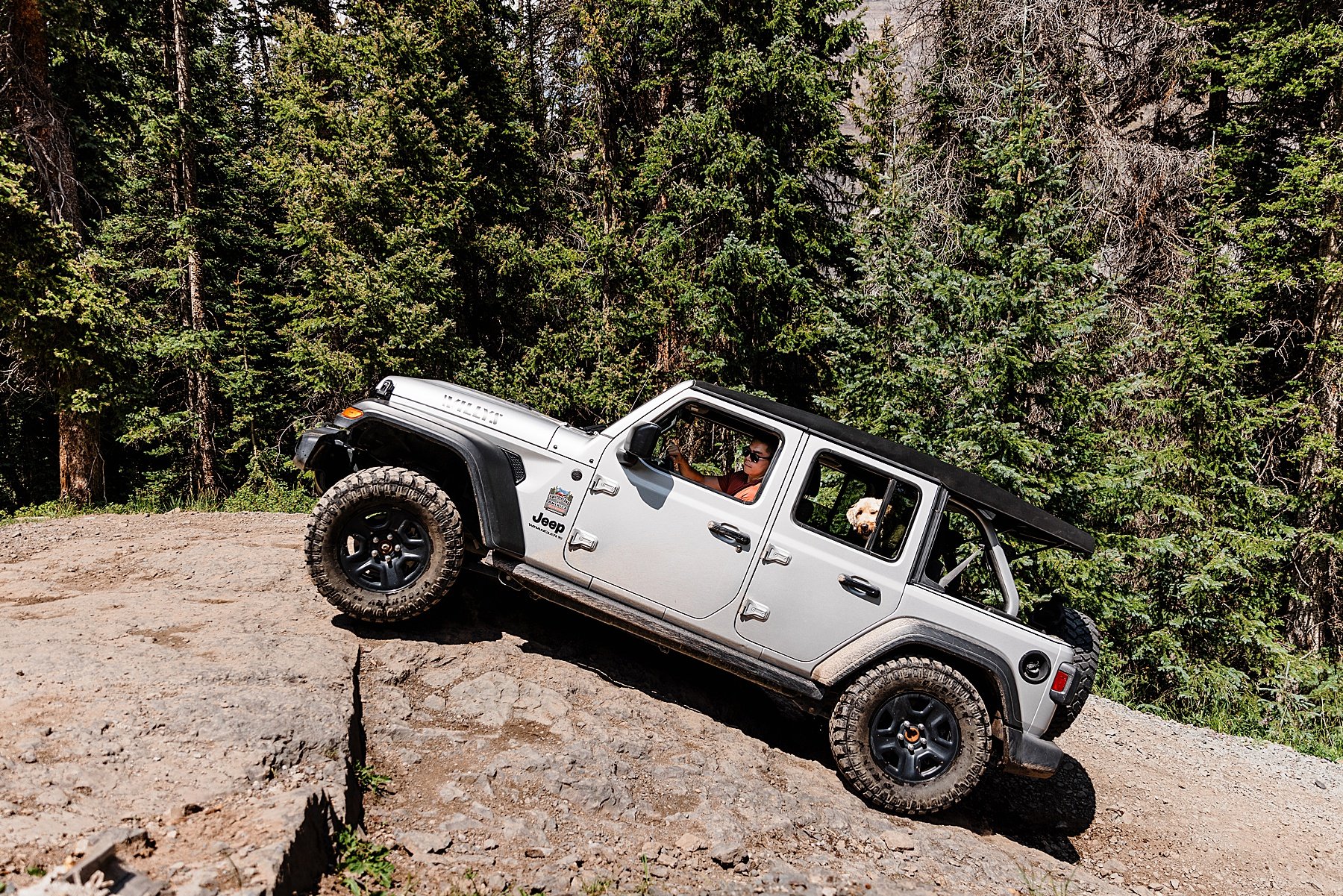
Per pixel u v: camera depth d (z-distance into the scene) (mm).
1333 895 5520
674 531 5172
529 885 3605
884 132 16750
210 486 20359
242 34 27719
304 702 4164
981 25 13633
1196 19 14508
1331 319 14305
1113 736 7586
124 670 4203
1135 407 13094
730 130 15609
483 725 4691
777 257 15047
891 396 11430
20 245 12930
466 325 19406
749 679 5184
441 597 5148
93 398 14086
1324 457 13922
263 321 23172
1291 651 13344
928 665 5008
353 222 17688
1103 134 13562
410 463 5824
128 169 20203
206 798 3355
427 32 17984
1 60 14031
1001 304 10891
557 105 21156
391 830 3766
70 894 2590
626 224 18328
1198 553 12555
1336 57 13195
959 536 5719
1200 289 13430
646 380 17266
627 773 4594
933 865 4590
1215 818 6285
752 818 4547
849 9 16094
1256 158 14883
